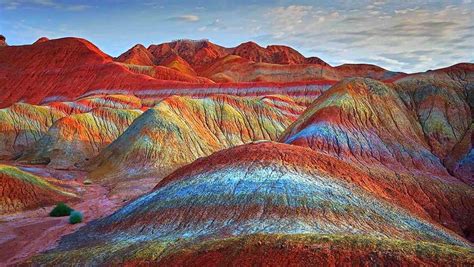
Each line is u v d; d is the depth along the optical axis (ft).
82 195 199.21
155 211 123.75
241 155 138.72
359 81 273.54
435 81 294.25
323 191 123.65
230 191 123.34
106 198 191.42
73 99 504.02
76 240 121.80
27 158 294.66
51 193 184.55
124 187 211.00
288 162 135.23
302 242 82.12
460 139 249.14
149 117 281.74
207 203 120.57
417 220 128.57
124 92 485.15
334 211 115.14
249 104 361.92
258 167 131.34
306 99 444.55
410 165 221.66
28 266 101.60
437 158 234.38
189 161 261.85
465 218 177.37
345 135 232.12
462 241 122.21
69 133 306.14
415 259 72.59
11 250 118.32
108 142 319.06
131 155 256.32
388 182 194.90
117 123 337.93
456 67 317.01
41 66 566.36
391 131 244.42
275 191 120.57
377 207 126.00
